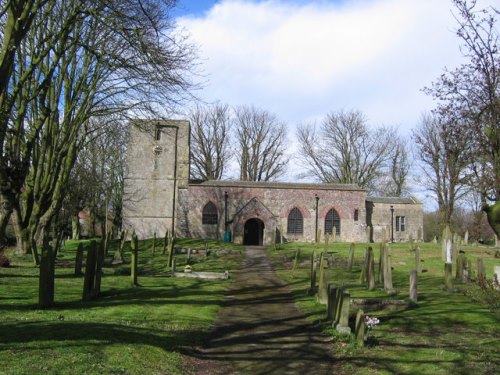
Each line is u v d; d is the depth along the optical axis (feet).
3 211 61.77
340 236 156.15
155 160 154.40
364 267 59.21
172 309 39.83
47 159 82.07
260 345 30.37
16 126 62.69
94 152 147.33
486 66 27.20
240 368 25.66
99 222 189.57
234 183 154.40
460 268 60.08
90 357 22.95
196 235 149.79
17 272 60.08
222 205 150.92
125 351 24.84
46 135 79.20
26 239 81.71
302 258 91.91
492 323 36.50
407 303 42.93
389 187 212.23
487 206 20.84
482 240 157.79
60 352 23.06
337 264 80.28
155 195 153.58
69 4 63.57
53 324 29.17
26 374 19.58
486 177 31.01
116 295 45.93
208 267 79.51
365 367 25.53
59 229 117.39
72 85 80.79
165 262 84.33
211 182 155.02
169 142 155.12
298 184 159.84
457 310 41.19
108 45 68.74
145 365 23.50
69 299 41.75
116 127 97.35
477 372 24.49
